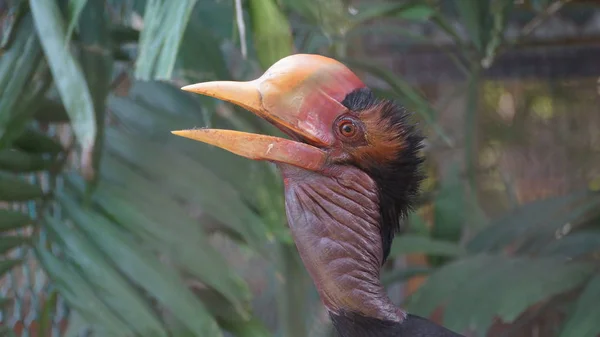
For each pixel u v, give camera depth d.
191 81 2.80
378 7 3.09
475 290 3.00
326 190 2.60
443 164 4.38
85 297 2.79
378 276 2.61
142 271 2.82
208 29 2.92
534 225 3.23
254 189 2.90
